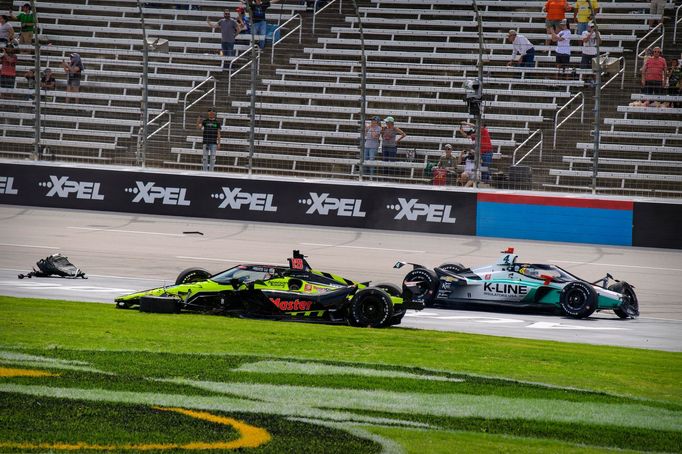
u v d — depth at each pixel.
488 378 26.94
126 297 36.31
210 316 35.50
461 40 77.06
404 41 75.88
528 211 62.88
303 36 78.31
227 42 76.00
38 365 25.59
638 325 39.56
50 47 77.94
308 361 27.98
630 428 22.34
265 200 66.50
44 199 69.50
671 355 32.31
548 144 66.81
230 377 25.47
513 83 69.25
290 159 66.69
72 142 71.81
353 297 34.91
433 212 64.12
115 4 84.19
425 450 19.67
